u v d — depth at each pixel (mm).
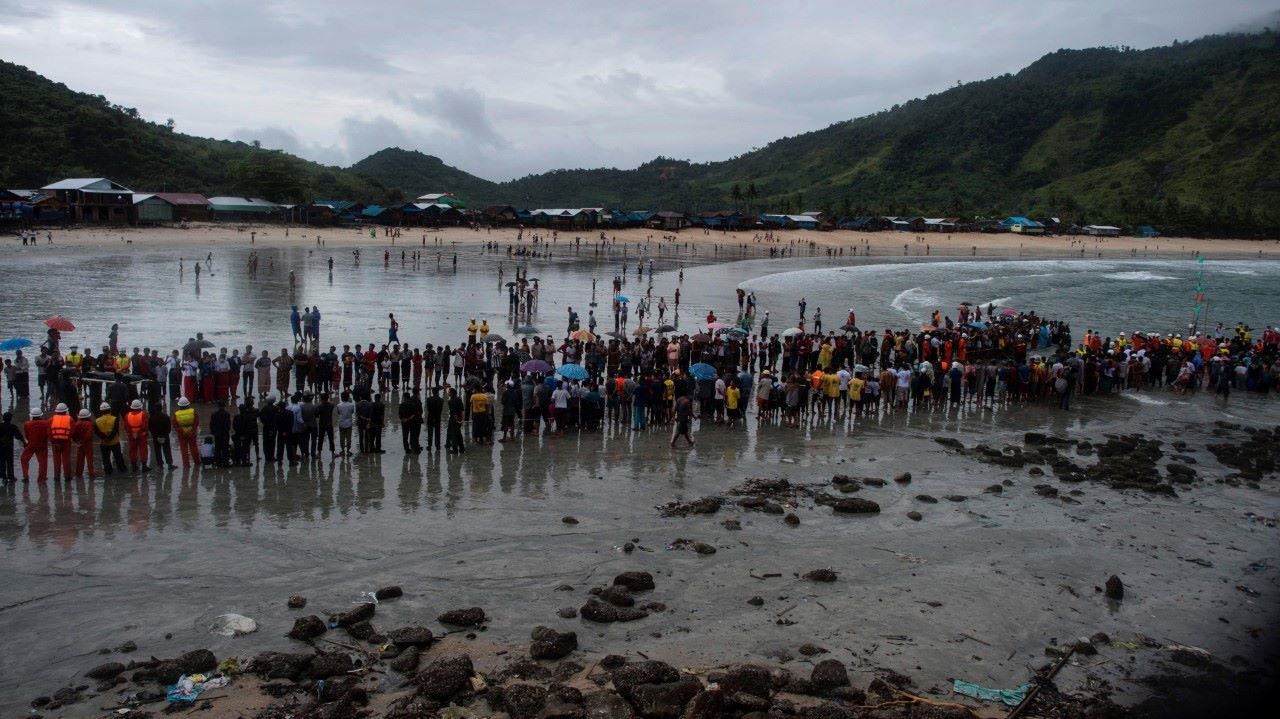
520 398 23984
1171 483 21203
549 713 9188
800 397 26547
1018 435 26391
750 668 10266
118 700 9852
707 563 14625
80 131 128500
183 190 130000
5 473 18000
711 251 125312
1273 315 73812
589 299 58281
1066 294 86500
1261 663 11648
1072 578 14617
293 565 14023
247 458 20047
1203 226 193500
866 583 14008
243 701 9844
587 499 18031
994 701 10414
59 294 47500
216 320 40500
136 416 19047
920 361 33719
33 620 11805
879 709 9773
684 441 23781
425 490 18391
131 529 15422
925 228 186250
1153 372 37656
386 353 28438
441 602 12812
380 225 128000
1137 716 9906
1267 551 16422
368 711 9594
